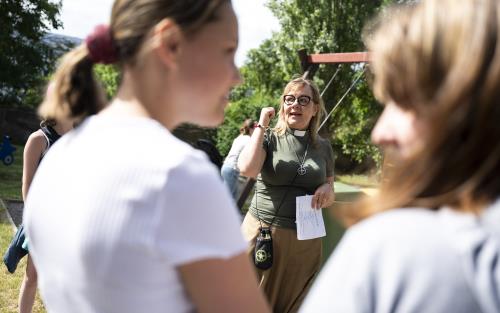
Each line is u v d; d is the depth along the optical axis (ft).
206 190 2.51
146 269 2.45
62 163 2.82
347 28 53.06
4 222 19.42
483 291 1.86
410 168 2.20
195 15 2.73
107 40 2.96
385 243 2.04
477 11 2.06
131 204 2.44
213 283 2.52
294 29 56.34
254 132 9.83
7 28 53.83
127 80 2.95
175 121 3.00
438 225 2.02
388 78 2.24
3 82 54.60
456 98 2.01
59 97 3.29
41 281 2.98
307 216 9.71
